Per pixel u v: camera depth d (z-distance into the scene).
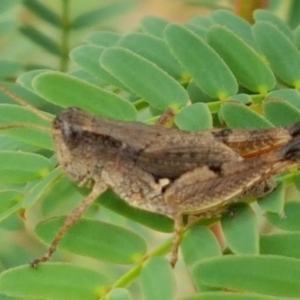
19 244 0.20
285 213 0.18
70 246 0.18
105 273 0.17
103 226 0.18
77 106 0.19
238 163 0.18
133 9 0.22
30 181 0.18
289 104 0.19
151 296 0.17
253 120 0.19
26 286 0.17
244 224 0.18
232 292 0.17
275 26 0.19
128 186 0.18
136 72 0.19
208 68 0.19
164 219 0.18
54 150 0.19
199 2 0.22
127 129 0.19
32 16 0.21
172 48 0.19
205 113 0.19
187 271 0.18
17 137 0.19
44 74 0.19
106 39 0.20
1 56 0.21
